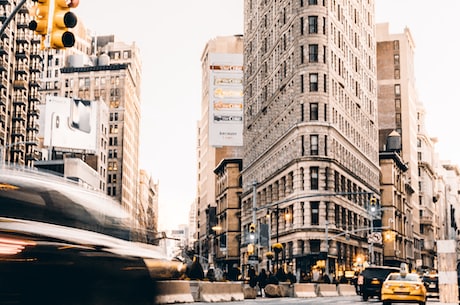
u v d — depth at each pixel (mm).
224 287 35156
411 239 146625
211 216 153250
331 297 48094
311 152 84062
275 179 93812
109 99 196375
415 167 165375
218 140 128500
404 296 28984
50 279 6895
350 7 100625
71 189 8664
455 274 30469
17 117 115750
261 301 35812
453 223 87875
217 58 130125
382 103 157000
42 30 14758
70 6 14898
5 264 6508
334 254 82875
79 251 7508
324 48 86375
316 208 83188
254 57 112938
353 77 100875
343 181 90062
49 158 130250
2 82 108375
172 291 27953
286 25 91875
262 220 100688
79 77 198125
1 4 109938
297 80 85938
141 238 9805
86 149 134250
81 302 7273
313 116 84875
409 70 163625
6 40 110750
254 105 112250
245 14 120688
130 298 8289
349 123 96625
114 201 9602
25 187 7902
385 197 124438
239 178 132625
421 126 190125
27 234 6988
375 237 72438
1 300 6379
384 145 155000
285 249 87875
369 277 37969
